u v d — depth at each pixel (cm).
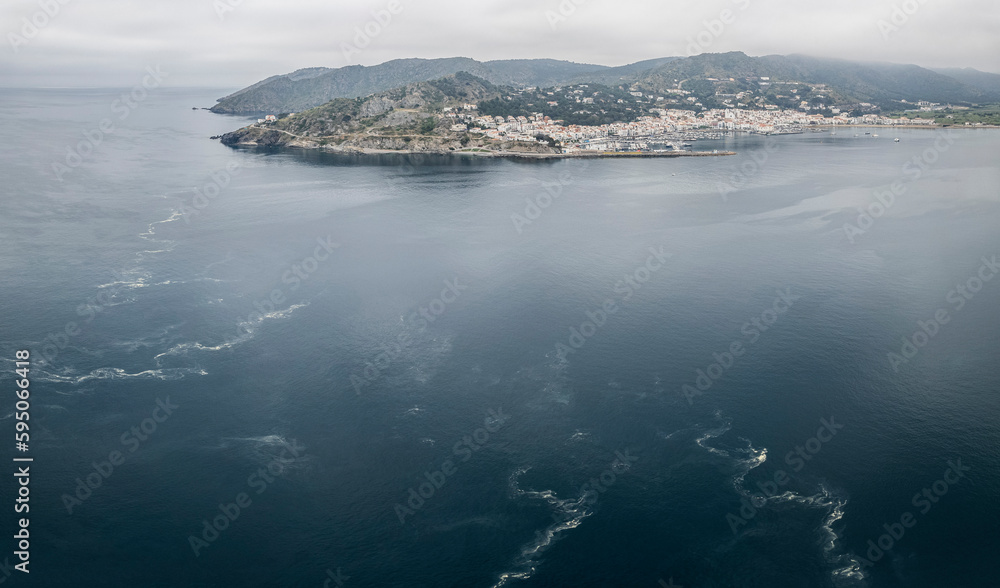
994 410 12506
